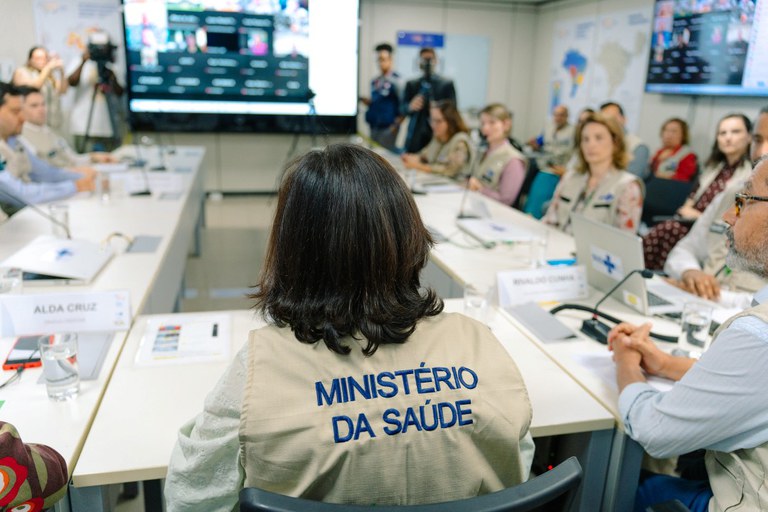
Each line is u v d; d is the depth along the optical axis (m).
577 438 1.37
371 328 0.81
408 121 6.33
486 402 0.83
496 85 7.20
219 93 6.11
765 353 0.92
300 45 6.13
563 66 6.54
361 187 0.81
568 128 6.27
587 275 2.08
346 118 6.41
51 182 3.41
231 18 5.94
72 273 1.89
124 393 1.29
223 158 6.43
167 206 3.08
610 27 5.63
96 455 1.08
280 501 0.69
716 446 1.03
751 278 2.08
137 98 5.96
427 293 0.90
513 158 3.85
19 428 1.13
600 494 1.33
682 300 1.94
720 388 0.96
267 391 0.79
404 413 0.80
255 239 5.03
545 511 0.79
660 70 4.89
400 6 6.65
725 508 1.04
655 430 1.08
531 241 2.56
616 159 2.81
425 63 6.33
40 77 5.26
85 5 5.68
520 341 1.63
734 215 1.12
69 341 1.30
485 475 0.84
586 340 1.65
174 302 2.73
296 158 0.87
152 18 5.80
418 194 3.70
